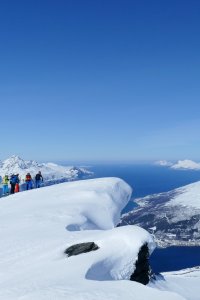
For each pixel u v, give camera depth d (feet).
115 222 107.55
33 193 132.57
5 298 36.50
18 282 43.62
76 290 35.94
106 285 37.47
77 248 55.57
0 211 108.37
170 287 74.28
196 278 91.91
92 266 46.80
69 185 134.82
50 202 112.57
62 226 80.84
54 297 34.12
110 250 52.85
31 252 60.49
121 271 50.03
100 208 107.86
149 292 35.70
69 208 100.27
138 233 55.62
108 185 127.75
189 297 71.20
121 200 123.95
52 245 61.77
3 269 54.44
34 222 86.22
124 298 33.91
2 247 65.46
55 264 49.85
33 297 34.73
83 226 88.94
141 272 53.42
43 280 41.75
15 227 82.79
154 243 56.18
